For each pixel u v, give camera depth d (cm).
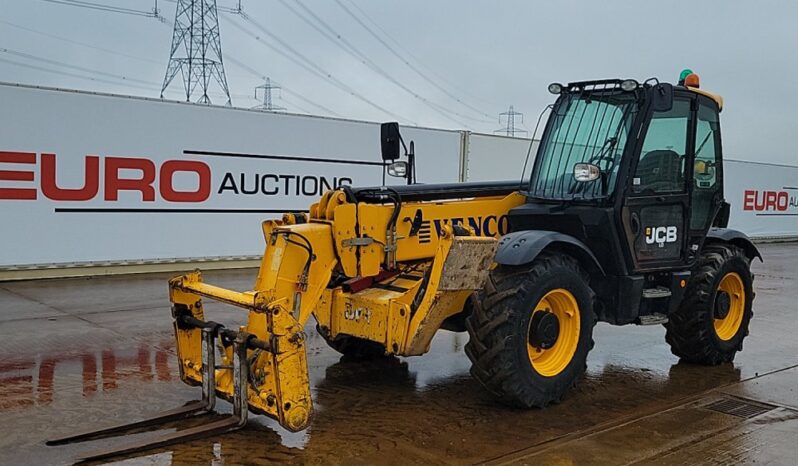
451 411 464
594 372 577
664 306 555
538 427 440
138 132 984
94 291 866
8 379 510
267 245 440
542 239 461
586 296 483
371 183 1213
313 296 439
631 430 441
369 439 411
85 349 597
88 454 371
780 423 461
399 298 454
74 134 935
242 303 400
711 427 450
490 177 1366
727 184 1878
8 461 366
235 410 413
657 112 516
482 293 458
